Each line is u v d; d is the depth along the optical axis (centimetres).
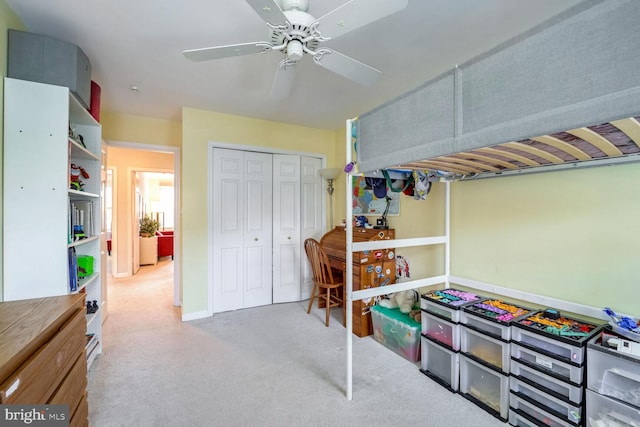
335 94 285
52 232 170
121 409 172
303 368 221
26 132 165
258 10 118
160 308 361
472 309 190
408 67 233
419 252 286
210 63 226
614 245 159
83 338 130
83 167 241
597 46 82
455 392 191
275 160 380
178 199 377
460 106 121
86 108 210
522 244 201
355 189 368
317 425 160
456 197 248
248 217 362
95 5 162
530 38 97
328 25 130
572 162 167
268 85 265
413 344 229
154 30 185
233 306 353
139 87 270
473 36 192
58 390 103
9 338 87
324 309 359
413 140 144
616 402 128
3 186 161
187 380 204
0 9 157
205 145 331
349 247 191
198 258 327
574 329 156
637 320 146
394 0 114
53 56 175
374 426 160
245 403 179
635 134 114
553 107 91
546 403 150
